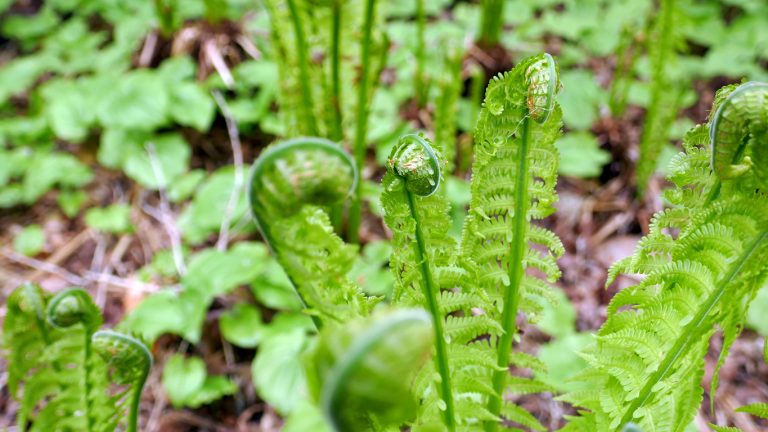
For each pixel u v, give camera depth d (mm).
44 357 530
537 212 485
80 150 1473
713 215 444
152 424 962
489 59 1410
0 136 1439
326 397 328
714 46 1503
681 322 469
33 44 1800
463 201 1061
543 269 495
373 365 321
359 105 927
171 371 958
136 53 1601
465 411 510
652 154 1143
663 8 1062
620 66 1260
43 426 533
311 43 912
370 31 848
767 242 419
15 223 1333
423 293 477
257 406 981
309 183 385
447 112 1016
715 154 416
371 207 1154
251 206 402
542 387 547
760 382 934
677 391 452
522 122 456
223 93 1482
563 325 933
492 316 510
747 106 397
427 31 1519
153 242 1265
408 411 339
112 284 1187
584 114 1334
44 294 533
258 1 1669
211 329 1062
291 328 995
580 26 1535
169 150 1366
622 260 485
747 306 429
